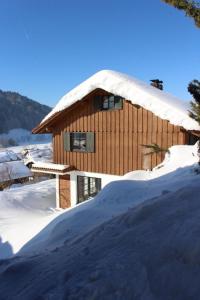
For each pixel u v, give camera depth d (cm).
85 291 326
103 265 362
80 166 1775
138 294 296
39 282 378
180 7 869
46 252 529
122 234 432
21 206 1543
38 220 1017
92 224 696
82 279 351
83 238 512
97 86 1579
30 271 425
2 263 510
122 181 1010
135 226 441
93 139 1711
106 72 1575
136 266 334
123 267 341
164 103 1441
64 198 1842
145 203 528
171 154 1275
